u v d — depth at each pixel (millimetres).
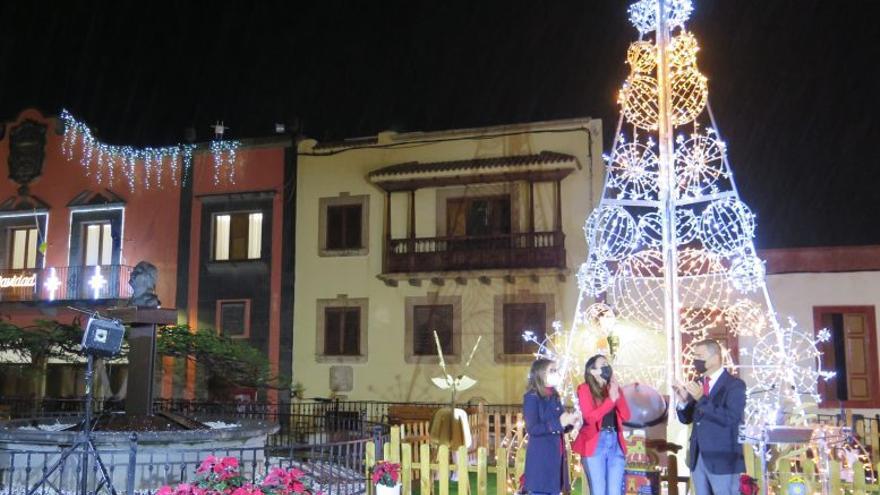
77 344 20516
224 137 25562
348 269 23031
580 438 7316
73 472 10133
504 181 21797
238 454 10992
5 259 26312
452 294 22047
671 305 10797
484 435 15602
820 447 10836
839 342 17812
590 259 12203
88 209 25656
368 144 23297
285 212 23812
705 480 6695
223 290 24062
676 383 7000
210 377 23422
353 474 10219
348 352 22750
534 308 21359
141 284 11797
